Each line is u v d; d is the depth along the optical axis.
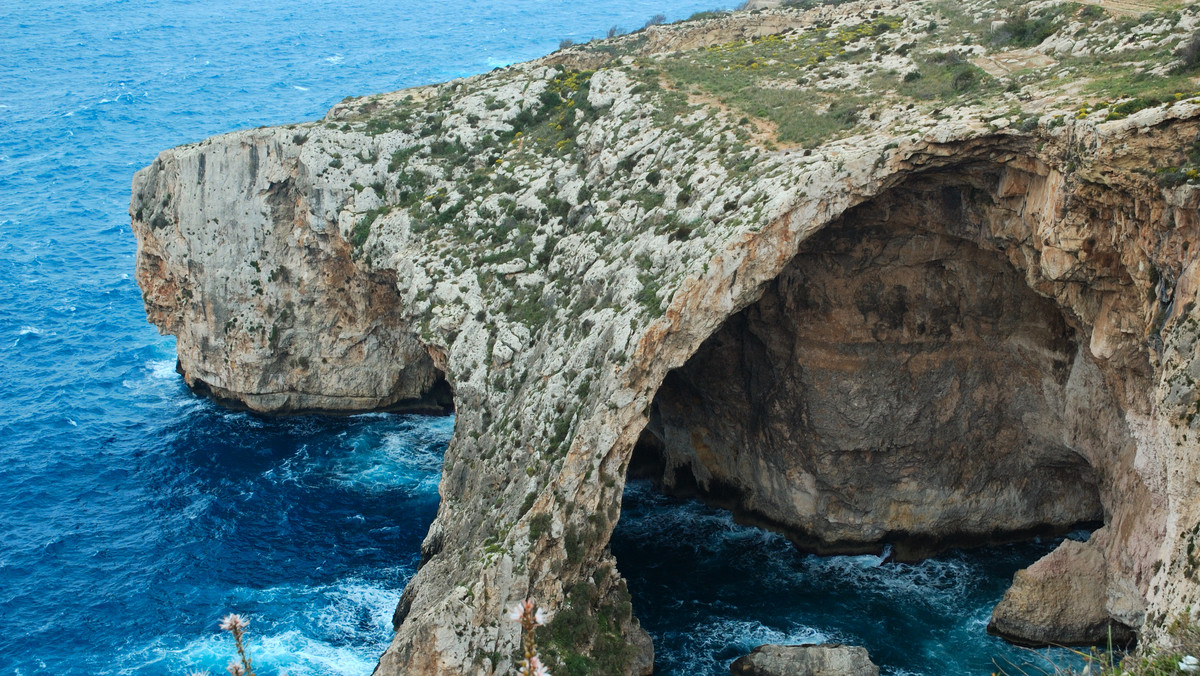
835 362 56.81
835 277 55.47
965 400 57.50
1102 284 45.97
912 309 55.56
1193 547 39.06
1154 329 42.59
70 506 66.06
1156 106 42.22
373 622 54.28
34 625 54.53
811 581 57.50
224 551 60.66
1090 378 52.31
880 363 56.69
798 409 58.69
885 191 51.66
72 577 58.59
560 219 63.28
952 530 59.91
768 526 62.91
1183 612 35.62
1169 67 47.78
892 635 52.34
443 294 62.78
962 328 55.81
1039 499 59.94
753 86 65.94
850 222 53.34
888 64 65.12
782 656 48.28
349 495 66.81
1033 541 60.56
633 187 60.41
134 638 53.50
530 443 51.50
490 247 64.38
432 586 51.09
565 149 68.31
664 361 48.88
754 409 61.12
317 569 58.94
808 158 50.94
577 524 48.62
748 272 48.84
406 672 46.69
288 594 56.72
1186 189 39.59
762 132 57.72
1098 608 50.34
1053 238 45.56
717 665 50.66
